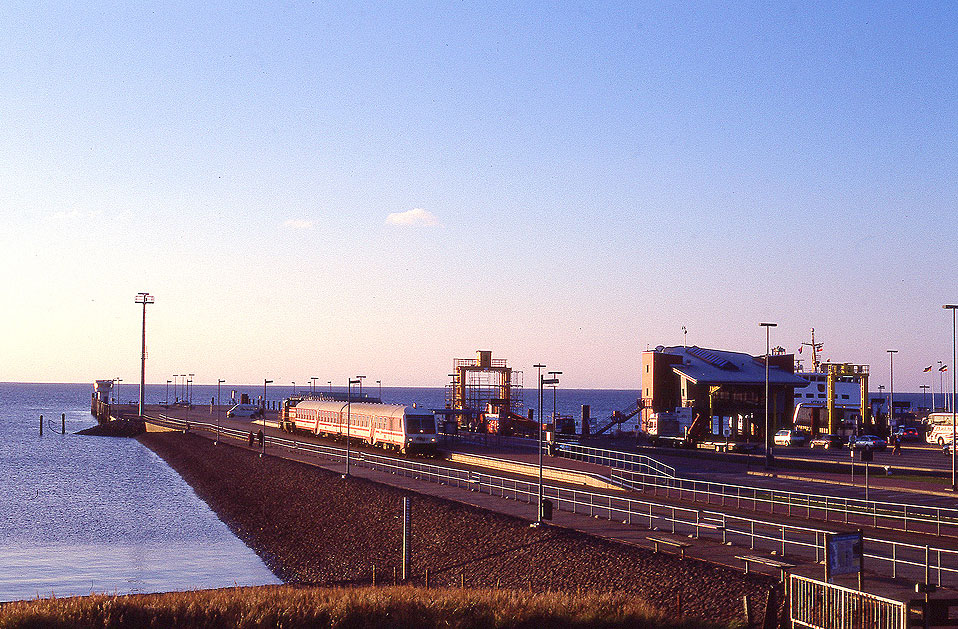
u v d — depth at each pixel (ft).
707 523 140.26
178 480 313.73
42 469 347.77
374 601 90.27
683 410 340.39
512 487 194.70
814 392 436.76
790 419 367.25
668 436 330.95
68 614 86.02
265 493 244.01
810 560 109.50
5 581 154.92
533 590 115.24
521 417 398.42
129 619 87.15
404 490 197.16
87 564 170.50
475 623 86.48
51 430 602.85
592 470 216.74
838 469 223.10
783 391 350.02
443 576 136.56
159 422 517.14
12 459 387.55
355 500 200.34
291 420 415.44
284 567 168.04
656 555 115.55
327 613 87.51
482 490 195.00
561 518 151.64
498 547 139.85
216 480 288.51
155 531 208.23
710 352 372.58
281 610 87.92
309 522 199.62
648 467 217.36
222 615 87.97
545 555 127.54
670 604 97.09
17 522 219.82
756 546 119.96
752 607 90.22
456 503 174.60
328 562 166.09
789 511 152.25
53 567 167.43
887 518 137.18
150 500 262.06
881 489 179.83
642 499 175.63
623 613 87.45
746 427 363.76
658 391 365.81
